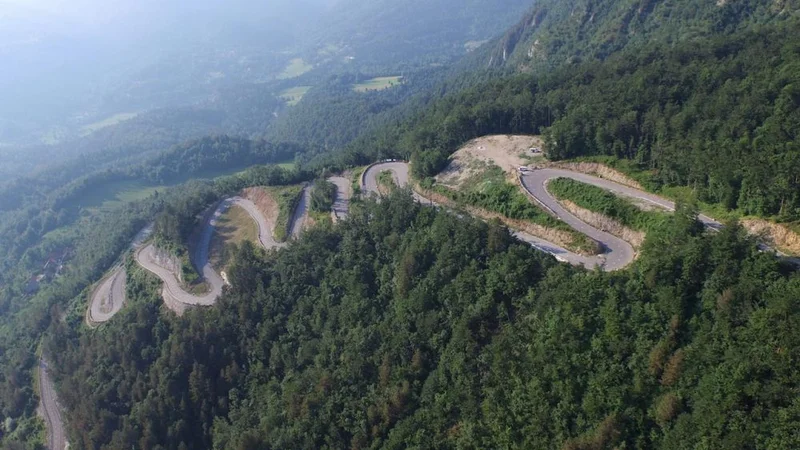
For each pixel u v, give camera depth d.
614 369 57.22
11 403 119.88
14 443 108.06
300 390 83.81
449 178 120.06
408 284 84.38
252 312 103.19
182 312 116.56
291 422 80.38
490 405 64.56
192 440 90.88
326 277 100.19
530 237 91.00
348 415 76.12
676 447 49.28
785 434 44.44
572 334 62.16
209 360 99.50
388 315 85.06
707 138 90.06
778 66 102.69
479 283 76.06
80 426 97.19
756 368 48.56
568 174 104.75
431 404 70.56
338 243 106.94
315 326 93.25
